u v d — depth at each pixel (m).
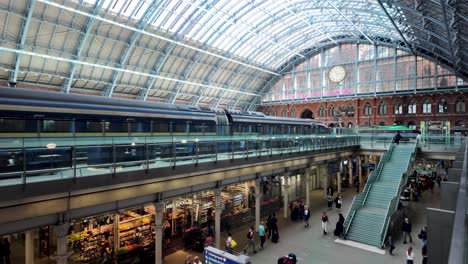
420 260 16.94
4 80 34.09
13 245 18.28
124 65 41.31
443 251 6.73
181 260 16.91
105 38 36.62
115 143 12.17
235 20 45.31
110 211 12.34
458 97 46.56
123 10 35.28
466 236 2.60
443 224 6.79
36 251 17.19
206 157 16.22
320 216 25.38
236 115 30.56
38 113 15.30
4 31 30.00
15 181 9.33
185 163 14.90
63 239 10.80
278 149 22.17
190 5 39.09
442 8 23.94
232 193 24.88
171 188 14.48
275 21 49.62
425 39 40.66
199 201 21.42
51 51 34.19
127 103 20.16
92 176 11.12
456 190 9.30
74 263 15.10
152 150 13.42
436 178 40.22
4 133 13.95
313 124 43.75
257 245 19.23
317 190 35.97
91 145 11.26
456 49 36.22
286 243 19.55
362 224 20.78
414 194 30.11
